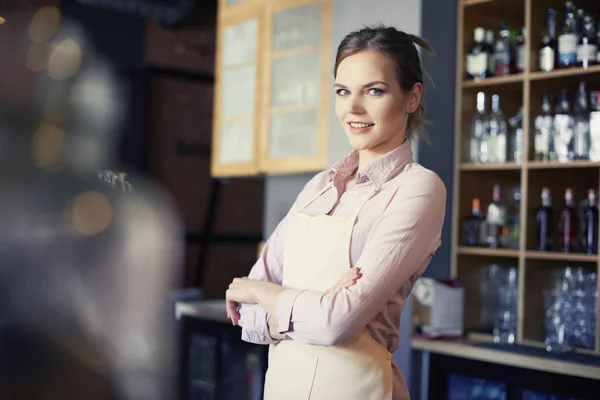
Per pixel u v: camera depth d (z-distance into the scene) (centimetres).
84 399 74
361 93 166
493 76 314
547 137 294
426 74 183
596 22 287
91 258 76
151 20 473
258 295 164
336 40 330
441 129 312
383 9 314
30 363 72
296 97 352
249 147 375
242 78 382
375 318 161
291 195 377
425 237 159
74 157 78
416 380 297
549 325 288
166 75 486
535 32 300
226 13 388
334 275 163
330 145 330
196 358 389
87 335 74
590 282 280
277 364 164
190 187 503
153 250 80
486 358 268
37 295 73
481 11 321
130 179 85
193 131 503
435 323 290
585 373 240
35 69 76
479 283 320
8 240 73
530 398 260
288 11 354
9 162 74
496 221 309
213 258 516
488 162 311
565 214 290
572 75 286
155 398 78
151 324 79
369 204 165
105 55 449
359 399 155
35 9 80
